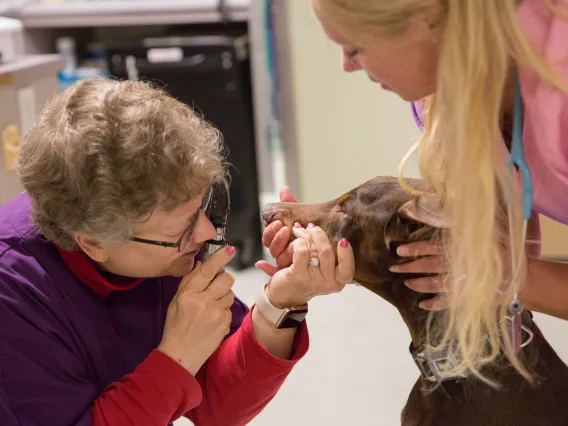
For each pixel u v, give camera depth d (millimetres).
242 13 3234
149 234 1213
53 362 1237
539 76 1084
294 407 2324
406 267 1304
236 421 1436
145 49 3275
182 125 1187
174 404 1250
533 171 1187
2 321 1204
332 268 1322
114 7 3367
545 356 1348
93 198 1132
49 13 3412
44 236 1282
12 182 2297
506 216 1236
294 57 3000
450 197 1168
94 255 1239
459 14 1035
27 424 1223
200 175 1189
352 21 1076
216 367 1420
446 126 1104
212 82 3217
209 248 1332
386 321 2791
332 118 3057
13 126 2281
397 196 1342
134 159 1127
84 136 1129
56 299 1260
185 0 3309
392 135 3047
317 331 2746
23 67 2332
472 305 1156
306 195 3180
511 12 1031
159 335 1406
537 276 1270
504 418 1304
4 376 1209
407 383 2402
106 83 1219
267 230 1422
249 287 3135
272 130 3322
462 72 1047
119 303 1362
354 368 2504
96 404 1247
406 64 1118
